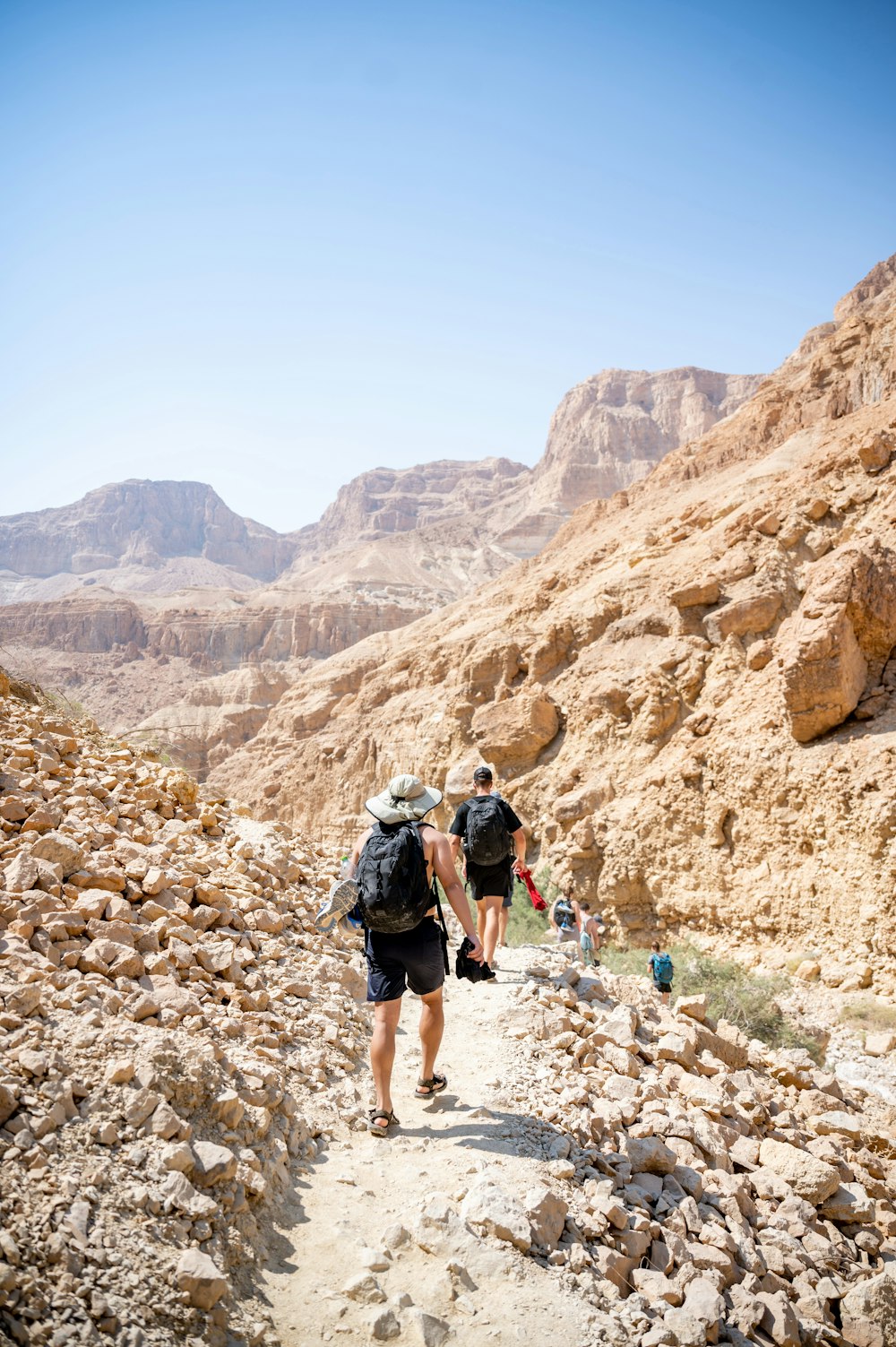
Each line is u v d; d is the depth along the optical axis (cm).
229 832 752
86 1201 294
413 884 432
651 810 2211
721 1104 541
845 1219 503
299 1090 448
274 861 707
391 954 446
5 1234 266
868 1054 1316
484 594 7212
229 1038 450
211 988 485
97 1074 346
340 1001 561
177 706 11375
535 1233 360
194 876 565
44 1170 296
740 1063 669
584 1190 410
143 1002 412
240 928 576
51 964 404
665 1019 673
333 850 873
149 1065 355
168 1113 342
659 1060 589
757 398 5966
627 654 2802
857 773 1762
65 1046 354
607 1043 576
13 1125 306
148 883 526
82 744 758
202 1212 315
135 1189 309
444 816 3077
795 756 1928
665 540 3359
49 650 16700
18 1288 256
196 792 750
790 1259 439
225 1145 362
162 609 18988
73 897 479
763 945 1836
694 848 2094
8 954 397
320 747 5228
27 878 458
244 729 10319
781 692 1931
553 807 2494
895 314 3709
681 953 1848
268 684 11675
